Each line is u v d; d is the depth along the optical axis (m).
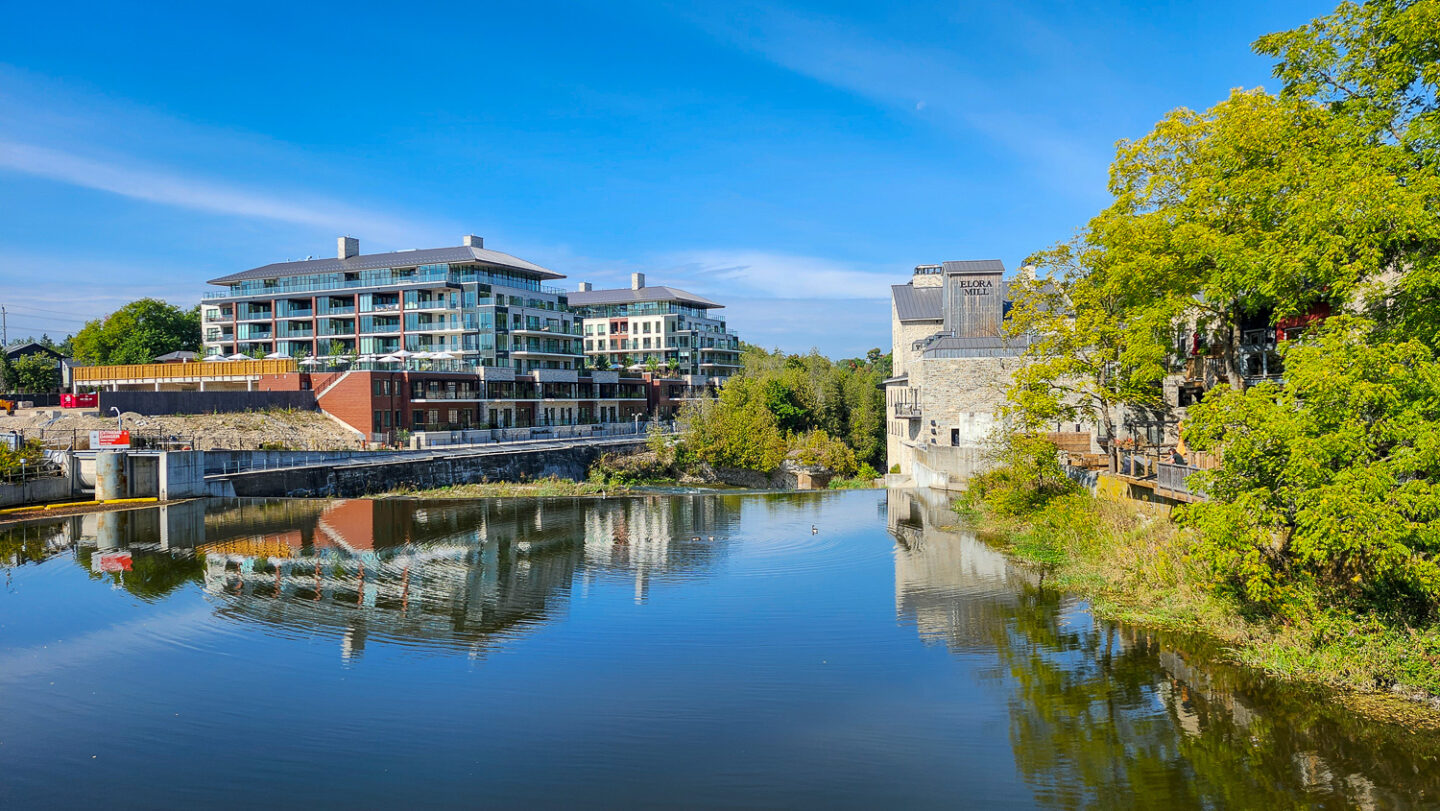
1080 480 38.00
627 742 14.91
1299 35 22.81
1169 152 28.70
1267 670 17.20
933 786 13.17
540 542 34.78
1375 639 16.84
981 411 54.34
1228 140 24.67
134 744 14.91
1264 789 12.73
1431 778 12.85
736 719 15.87
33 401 77.19
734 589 26.00
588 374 101.56
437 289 102.50
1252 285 21.61
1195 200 25.92
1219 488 18.36
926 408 56.25
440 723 15.79
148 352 111.94
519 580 27.41
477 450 64.81
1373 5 20.92
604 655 19.64
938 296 75.69
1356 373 15.52
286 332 109.06
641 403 113.50
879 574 27.81
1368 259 17.50
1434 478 15.75
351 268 106.75
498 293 102.69
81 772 13.84
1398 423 15.44
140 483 46.59
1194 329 34.91
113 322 118.19
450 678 18.14
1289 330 30.39
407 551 32.59
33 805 12.75
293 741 15.01
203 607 23.86
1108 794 12.75
